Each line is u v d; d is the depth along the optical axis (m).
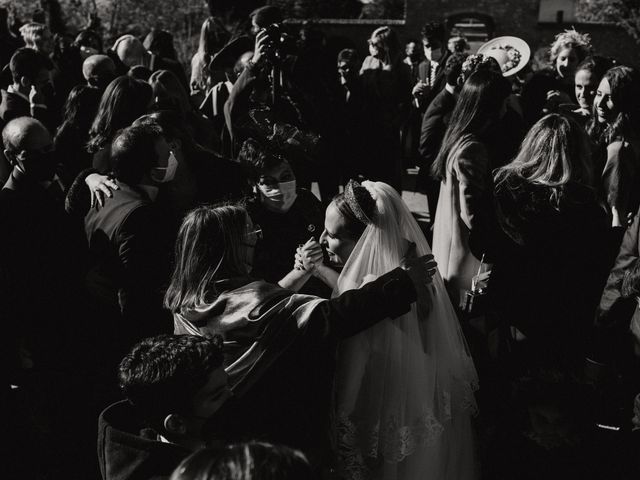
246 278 2.52
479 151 3.46
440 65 8.15
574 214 3.11
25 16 14.84
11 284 3.51
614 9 20.38
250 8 17.17
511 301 3.27
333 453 2.71
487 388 3.47
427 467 2.76
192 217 2.50
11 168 5.00
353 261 2.84
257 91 4.94
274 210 3.48
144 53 7.48
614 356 3.14
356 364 2.68
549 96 6.25
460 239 3.65
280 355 2.42
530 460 3.28
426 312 2.73
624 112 4.32
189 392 1.98
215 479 1.26
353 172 7.08
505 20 20.38
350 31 20.19
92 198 3.45
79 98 4.70
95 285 3.53
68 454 3.68
